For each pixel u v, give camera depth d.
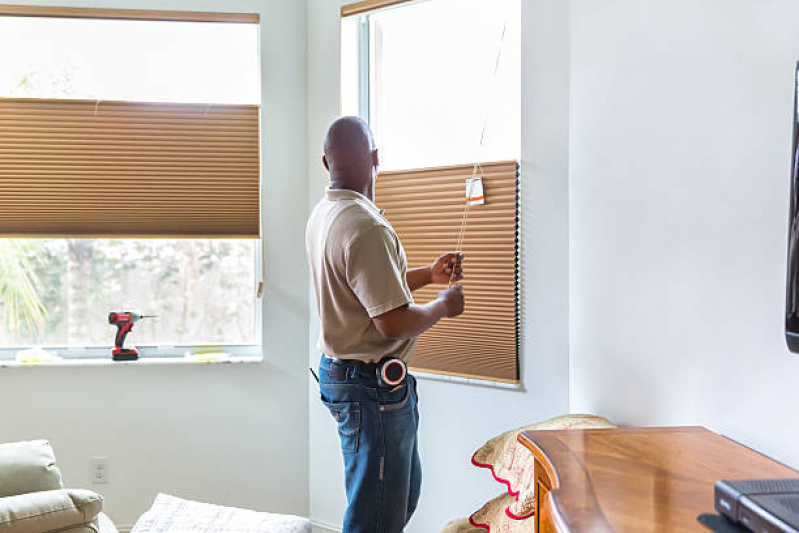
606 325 2.20
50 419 3.15
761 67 1.50
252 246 3.30
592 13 2.23
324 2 3.11
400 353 2.15
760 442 1.52
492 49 2.76
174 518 2.25
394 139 3.09
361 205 2.10
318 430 3.18
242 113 3.16
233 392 3.21
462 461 2.78
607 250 2.18
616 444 1.52
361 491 2.11
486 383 2.70
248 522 2.22
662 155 1.89
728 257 1.63
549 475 1.36
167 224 3.21
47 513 1.79
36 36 3.15
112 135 3.09
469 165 2.70
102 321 3.26
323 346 2.17
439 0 2.81
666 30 1.86
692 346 1.78
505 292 2.63
